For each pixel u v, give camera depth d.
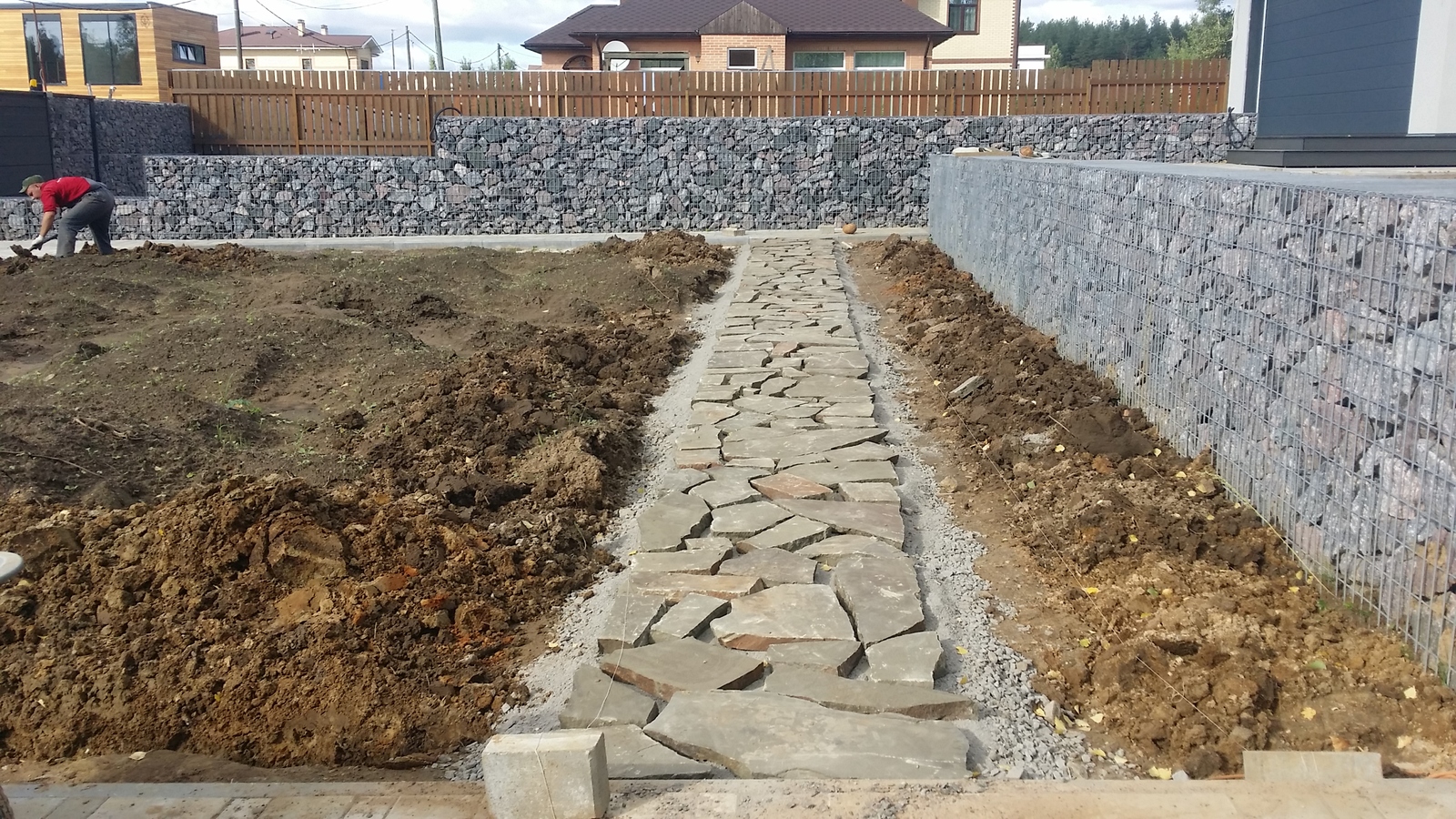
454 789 3.12
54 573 4.62
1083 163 9.55
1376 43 14.30
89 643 4.17
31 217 17.25
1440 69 13.06
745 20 27.17
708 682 3.80
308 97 19.47
